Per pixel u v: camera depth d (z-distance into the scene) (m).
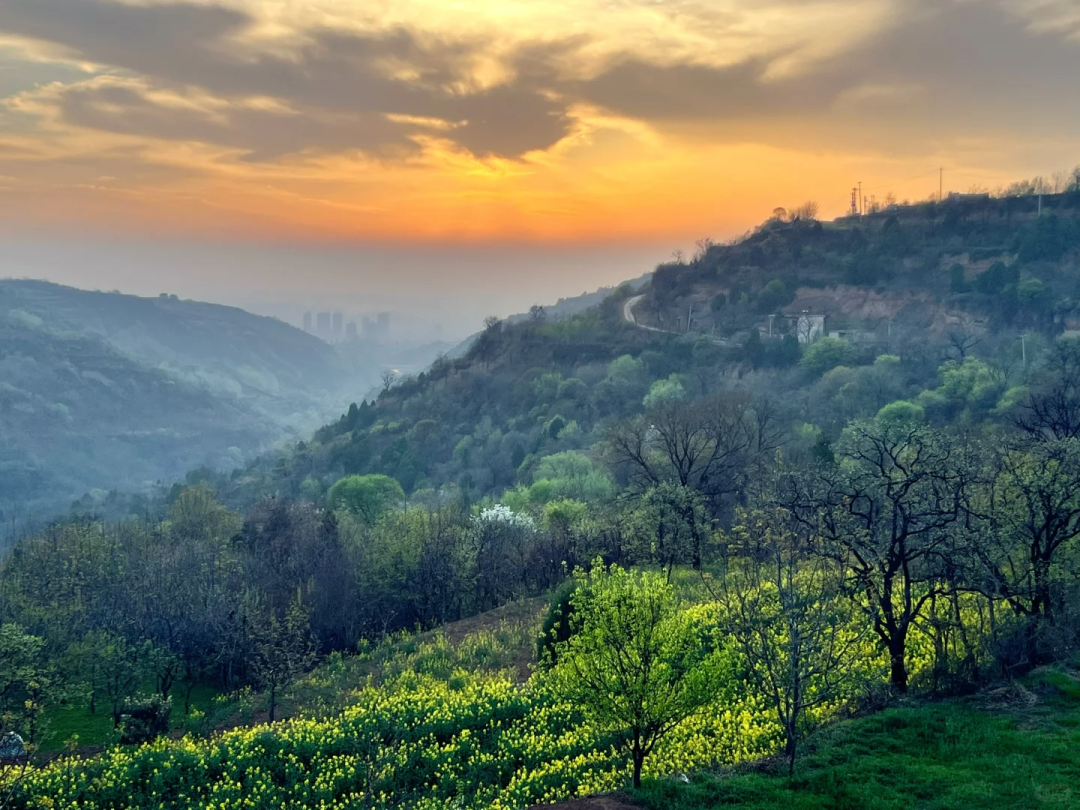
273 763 25.78
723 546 45.31
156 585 46.12
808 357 116.75
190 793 24.94
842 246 182.38
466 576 50.69
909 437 26.83
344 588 49.22
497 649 37.28
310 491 121.69
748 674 26.12
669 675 19.66
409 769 25.38
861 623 23.86
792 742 19.03
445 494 95.12
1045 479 25.00
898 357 111.25
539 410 131.12
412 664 36.66
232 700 37.62
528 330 178.00
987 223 166.38
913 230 174.75
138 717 30.77
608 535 50.50
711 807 17.42
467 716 27.73
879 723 21.05
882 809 16.89
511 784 23.14
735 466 53.22
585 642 20.75
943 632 24.12
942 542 23.94
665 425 58.47
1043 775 17.72
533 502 74.38
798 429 76.50
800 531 26.66
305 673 39.31
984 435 44.41
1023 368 90.62
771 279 174.50
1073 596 25.39
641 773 21.39
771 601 22.95
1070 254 138.25
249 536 64.12
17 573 53.31
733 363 129.75
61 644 39.59
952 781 17.89
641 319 178.75
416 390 175.38
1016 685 22.33
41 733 31.94
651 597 20.33
